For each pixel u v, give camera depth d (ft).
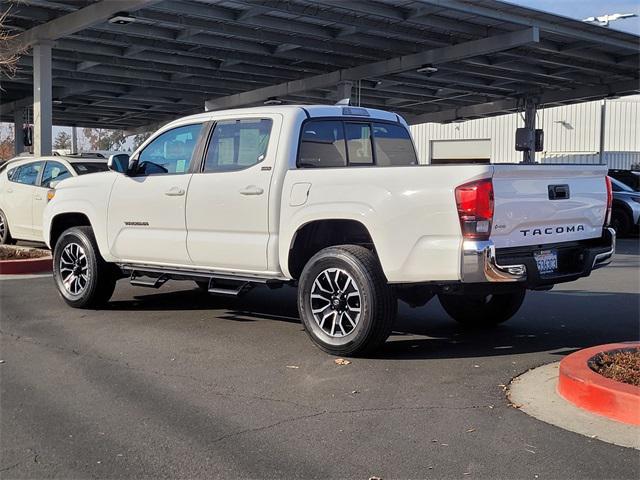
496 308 23.82
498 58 73.00
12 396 16.72
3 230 45.21
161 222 23.95
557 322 25.09
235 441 13.99
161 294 30.66
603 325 24.57
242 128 22.47
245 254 21.68
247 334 22.95
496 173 17.84
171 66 75.20
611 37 64.28
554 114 142.92
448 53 65.10
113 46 66.44
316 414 15.47
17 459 13.19
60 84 86.99
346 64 72.95
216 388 17.33
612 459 13.05
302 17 54.34
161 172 24.61
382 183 18.99
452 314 24.49
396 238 18.63
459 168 17.85
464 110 109.60
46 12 54.70
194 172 23.34
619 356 17.39
